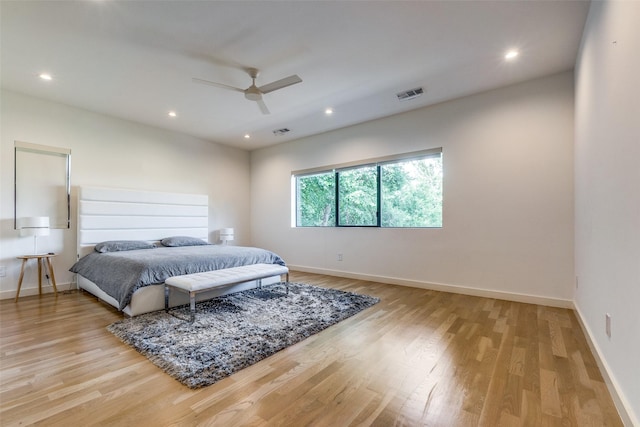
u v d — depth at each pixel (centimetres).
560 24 241
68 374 184
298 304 334
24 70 312
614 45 167
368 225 486
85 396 161
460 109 390
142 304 295
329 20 237
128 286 291
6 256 362
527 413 148
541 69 316
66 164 410
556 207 326
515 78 336
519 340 236
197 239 511
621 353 153
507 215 355
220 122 482
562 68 314
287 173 599
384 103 406
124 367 193
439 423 141
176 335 243
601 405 155
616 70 164
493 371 189
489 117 368
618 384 156
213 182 595
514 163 351
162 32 250
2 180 360
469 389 169
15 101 367
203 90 362
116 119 458
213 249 435
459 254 390
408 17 233
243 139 582
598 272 204
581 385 173
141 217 470
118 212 443
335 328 265
